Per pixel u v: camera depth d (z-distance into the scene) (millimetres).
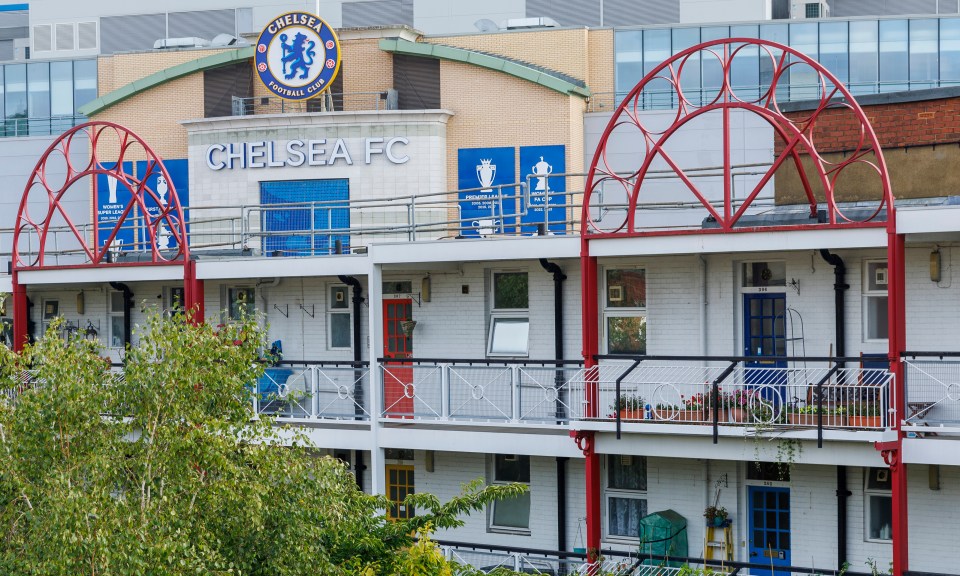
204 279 33656
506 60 48812
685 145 47938
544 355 32062
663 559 29094
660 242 27750
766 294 30031
